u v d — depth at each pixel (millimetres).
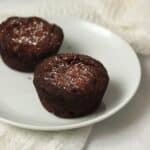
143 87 380
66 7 464
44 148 311
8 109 339
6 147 312
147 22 432
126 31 435
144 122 345
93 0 464
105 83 330
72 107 321
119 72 376
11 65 385
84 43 417
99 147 321
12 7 461
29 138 317
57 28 398
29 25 397
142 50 422
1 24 398
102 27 423
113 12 454
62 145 312
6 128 323
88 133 323
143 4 441
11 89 364
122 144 325
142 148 322
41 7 463
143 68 405
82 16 457
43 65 344
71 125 308
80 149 312
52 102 326
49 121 327
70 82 324
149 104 362
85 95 316
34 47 377
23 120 323
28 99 352
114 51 401
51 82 325
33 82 347
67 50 410
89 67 340
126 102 330
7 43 378
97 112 331
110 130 335
